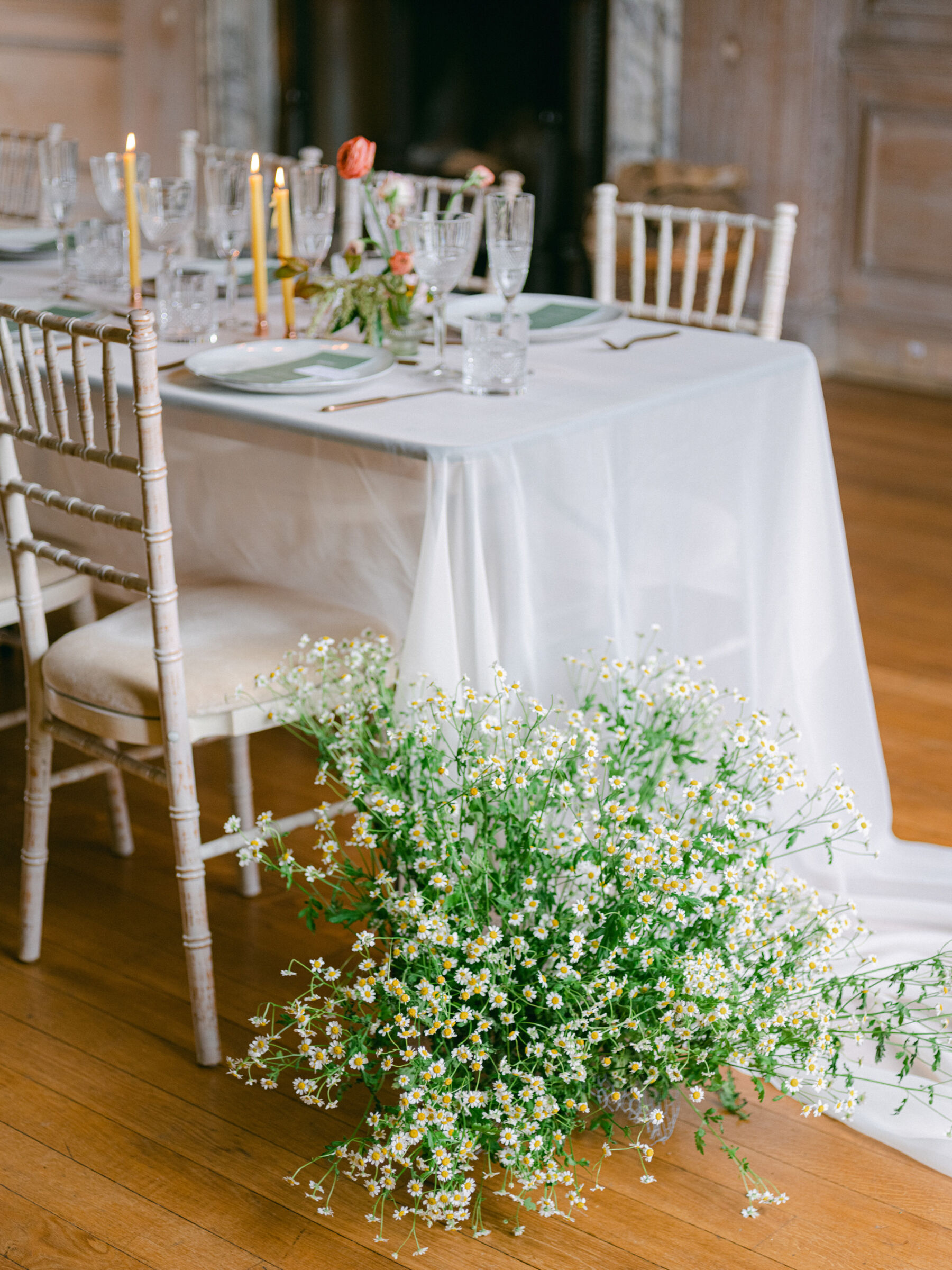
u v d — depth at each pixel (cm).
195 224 313
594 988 167
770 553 236
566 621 201
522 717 194
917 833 255
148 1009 208
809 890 190
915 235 534
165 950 222
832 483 239
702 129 555
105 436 215
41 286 268
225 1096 191
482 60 568
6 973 216
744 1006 169
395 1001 172
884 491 437
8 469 195
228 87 588
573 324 249
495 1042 176
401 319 227
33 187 353
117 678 191
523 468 186
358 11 564
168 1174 178
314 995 189
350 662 191
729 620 231
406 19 574
